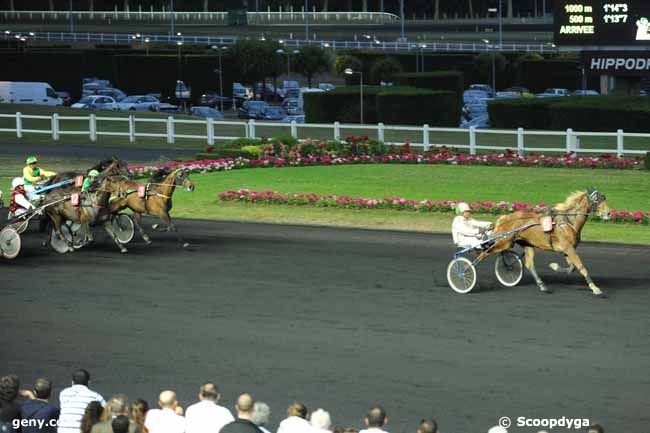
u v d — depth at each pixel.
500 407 14.88
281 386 15.98
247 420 11.40
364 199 32.25
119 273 23.92
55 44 119.06
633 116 55.31
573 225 20.84
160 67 104.50
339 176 38.22
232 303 20.95
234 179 38.06
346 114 71.19
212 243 27.62
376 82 102.75
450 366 16.67
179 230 29.70
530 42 130.50
